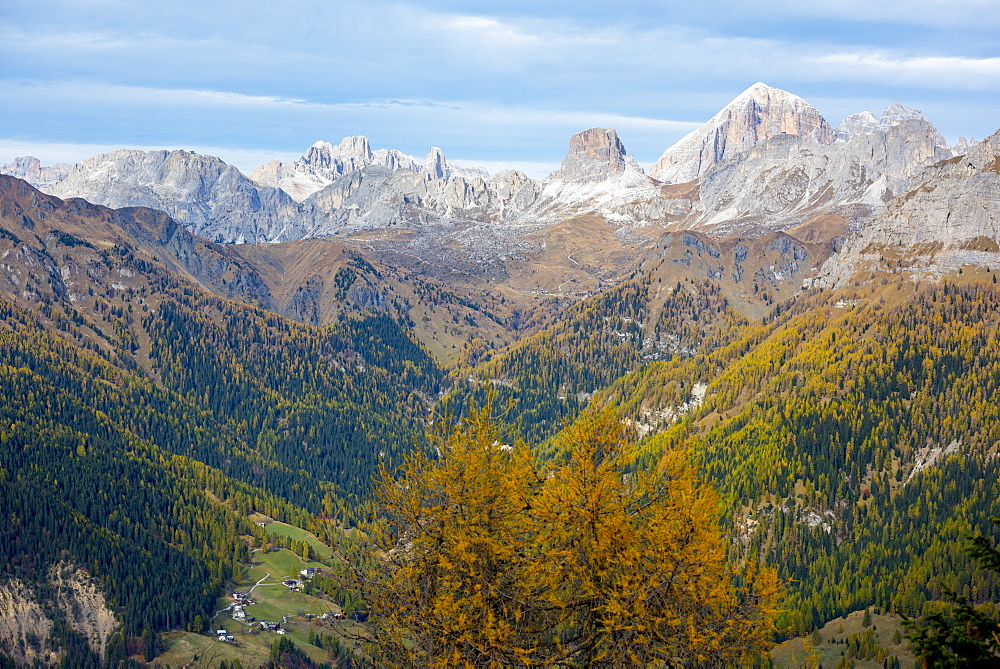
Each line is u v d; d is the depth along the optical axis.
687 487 42.38
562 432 44.22
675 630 40.31
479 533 43.28
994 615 34.81
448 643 42.09
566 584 42.00
